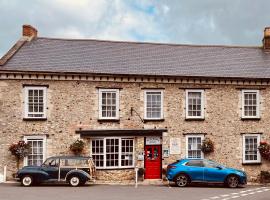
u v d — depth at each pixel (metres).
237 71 27.19
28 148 23.83
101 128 24.92
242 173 22.44
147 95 25.66
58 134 24.42
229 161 26.19
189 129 25.92
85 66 25.48
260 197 18.17
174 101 25.86
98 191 19.44
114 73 24.95
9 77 23.98
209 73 26.50
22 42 27.38
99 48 28.31
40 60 25.47
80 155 24.33
